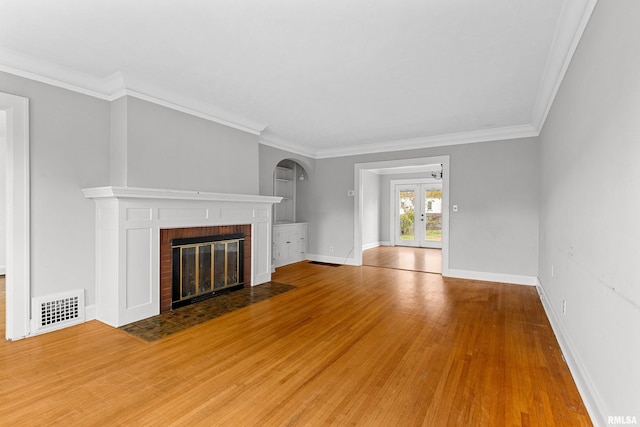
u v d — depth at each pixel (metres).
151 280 3.18
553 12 1.94
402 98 3.48
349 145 5.98
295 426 1.60
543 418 1.66
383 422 1.64
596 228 1.70
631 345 1.25
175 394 1.87
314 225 6.75
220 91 3.31
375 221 9.50
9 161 2.58
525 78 2.92
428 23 2.07
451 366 2.22
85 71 2.86
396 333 2.82
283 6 1.91
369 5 1.89
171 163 3.44
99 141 3.13
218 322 3.07
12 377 2.04
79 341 2.60
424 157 5.44
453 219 5.17
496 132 4.75
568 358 2.23
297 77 2.95
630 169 1.26
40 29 2.18
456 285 4.59
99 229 3.07
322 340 2.66
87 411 1.71
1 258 5.16
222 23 2.09
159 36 2.27
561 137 2.68
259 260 4.58
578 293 2.08
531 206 4.57
